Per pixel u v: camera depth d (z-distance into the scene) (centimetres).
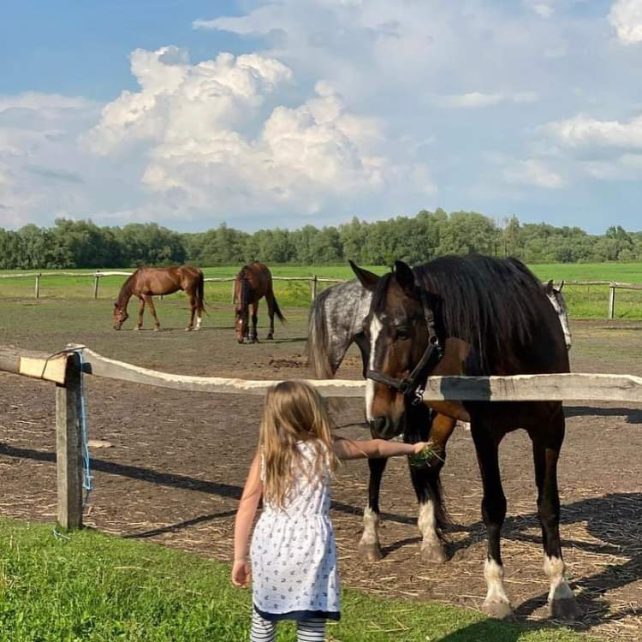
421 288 440
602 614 443
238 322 1966
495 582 445
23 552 514
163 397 1198
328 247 9812
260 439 324
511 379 427
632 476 752
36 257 9269
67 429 566
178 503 655
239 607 433
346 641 397
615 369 1417
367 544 545
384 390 436
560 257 9031
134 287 2295
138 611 416
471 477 748
